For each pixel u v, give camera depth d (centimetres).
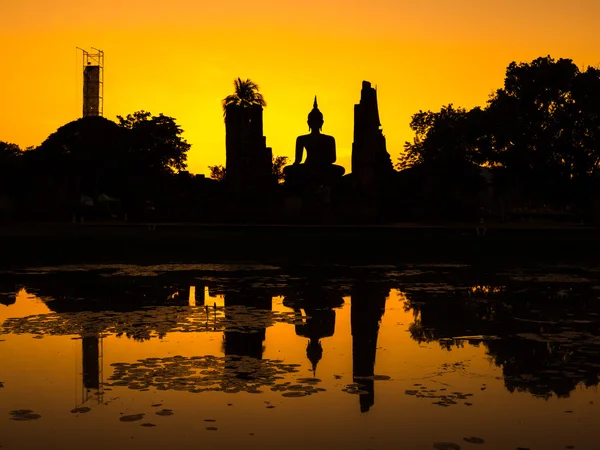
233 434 918
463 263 3506
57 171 9394
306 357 1356
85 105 10250
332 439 902
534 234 4853
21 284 2520
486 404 1048
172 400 1063
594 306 2002
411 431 931
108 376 1204
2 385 1147
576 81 7588
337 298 2166
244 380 1178
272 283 2573
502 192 8638
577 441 891
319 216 6234
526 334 1589
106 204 8950
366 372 1238
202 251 4022
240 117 7381
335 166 6694
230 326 1680
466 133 8162
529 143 7762
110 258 3756
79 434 916
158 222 6919
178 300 2116
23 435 912
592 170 7812
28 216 7938
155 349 1420
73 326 1667
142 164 9794
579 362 1312
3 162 9269
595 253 3981
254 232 5006
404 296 2219
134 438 903
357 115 6756
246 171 7238
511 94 8056
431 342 1505
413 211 7156
